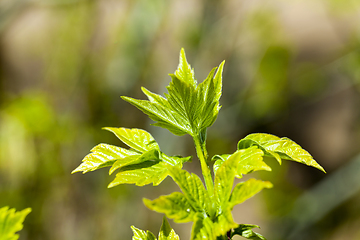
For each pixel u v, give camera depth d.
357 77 3.90
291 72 4.44
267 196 4.27
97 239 4.20
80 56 4.70
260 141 0.69
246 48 4.57
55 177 4.16
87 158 0.68
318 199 3.71
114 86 4.65
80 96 4.62
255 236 0.66
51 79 4.66
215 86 0.73
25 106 4.16
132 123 4.63
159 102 0.72
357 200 3.95
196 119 0.69
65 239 4.08
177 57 4.56
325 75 4.09
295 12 4.66
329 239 3.76
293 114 4.68
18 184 3.98
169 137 4.41
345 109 4.63
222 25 4.51
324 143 4.60
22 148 4.03
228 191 0.56
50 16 4.82
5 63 4.77
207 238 0.53
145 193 4.47
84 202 4.27
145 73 4.68
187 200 0.56
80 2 4.71
